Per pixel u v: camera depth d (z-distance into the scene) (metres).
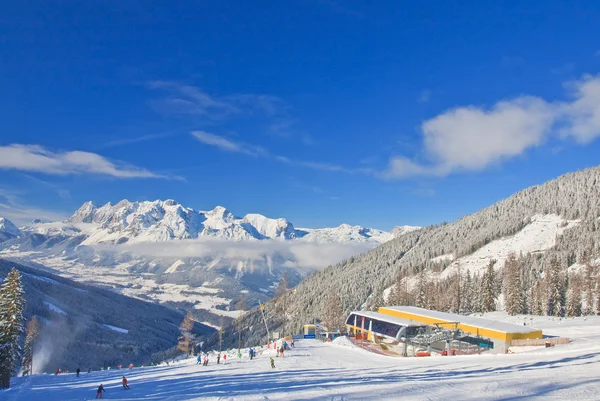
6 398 39.78
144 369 71.81
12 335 58.16
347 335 82.50
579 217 192.62
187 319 159.12
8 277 61.06
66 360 159.00
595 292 107.50
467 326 66.25
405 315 79.25
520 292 104.06
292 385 35.53
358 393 30.05
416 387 31.05
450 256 197.12
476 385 30.48
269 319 184.88
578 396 24.84
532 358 46.22
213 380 42.41
